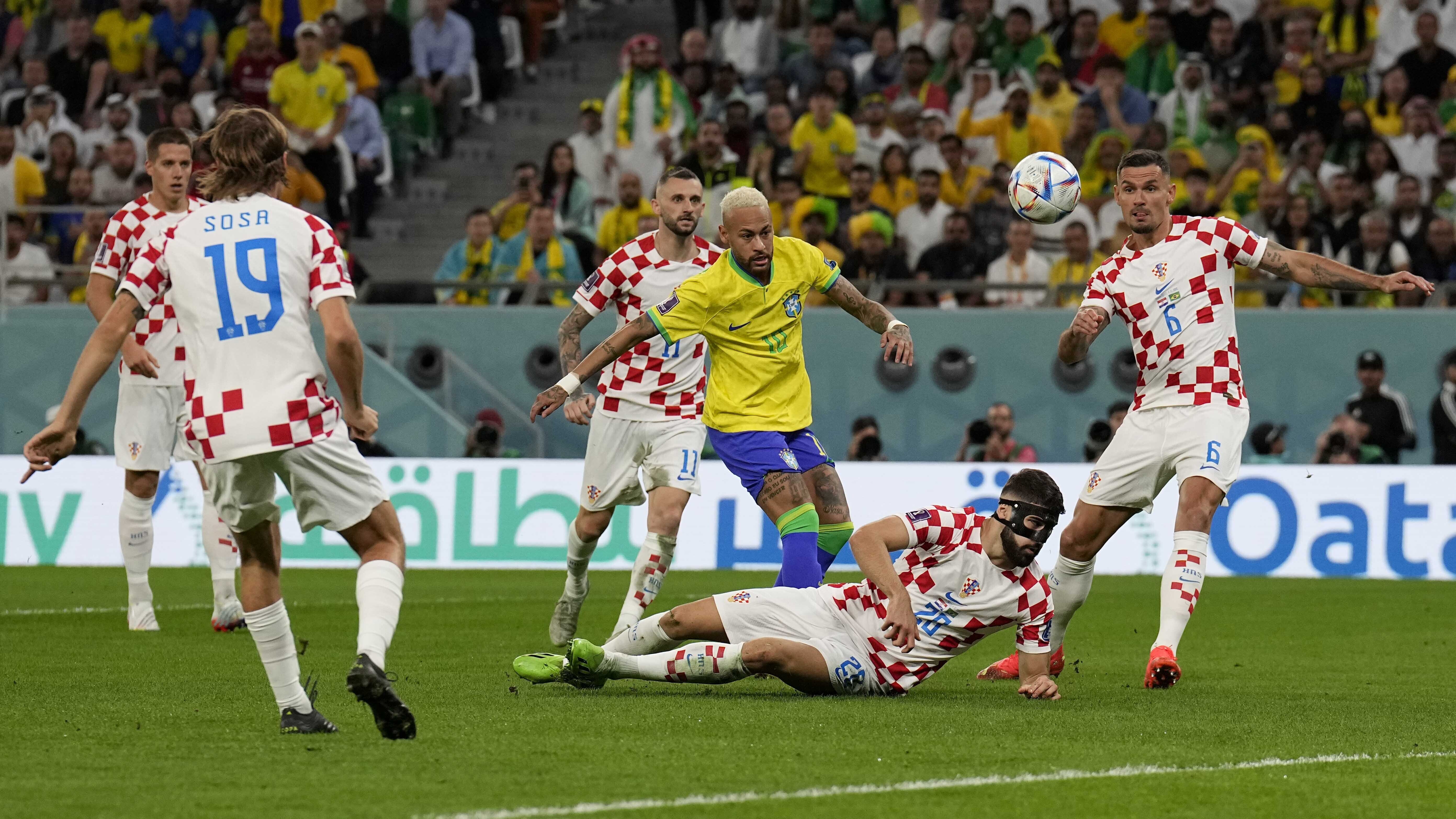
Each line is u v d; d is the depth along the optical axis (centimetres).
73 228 5891
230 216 1669
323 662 2509
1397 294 5172
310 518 1680
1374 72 6322
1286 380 5025
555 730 1783
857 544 1992
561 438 5231
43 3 6994
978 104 6103
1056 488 2042
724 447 2434
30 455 1708
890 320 2427
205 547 3036
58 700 2047
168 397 3055
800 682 2062
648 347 2747
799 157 5819
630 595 2745
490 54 7006
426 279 6253
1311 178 5744
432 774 1515
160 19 6712
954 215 5419
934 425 5144
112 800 1393
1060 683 2338
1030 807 1413
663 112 6125
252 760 1590
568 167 5916
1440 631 3183
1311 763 1650
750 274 2381
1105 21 6378
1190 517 2309
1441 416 4903
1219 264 2336
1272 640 3014
